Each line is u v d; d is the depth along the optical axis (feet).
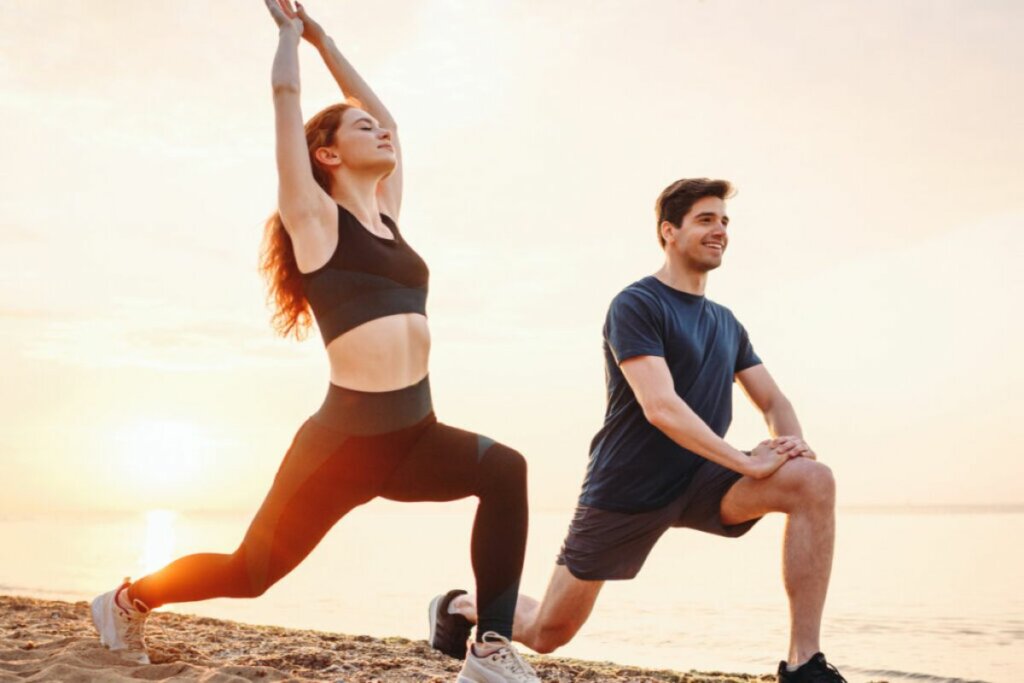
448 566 119.03
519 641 13.57
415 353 9.29
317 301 9.11
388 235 9.78
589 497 12.50
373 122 9.68
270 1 9.75
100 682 9.60
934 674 30.01
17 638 13.66
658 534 12.43
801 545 10.55
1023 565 99.55
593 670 14.03
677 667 31.35
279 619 49.90
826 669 10.19
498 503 9.28
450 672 12.19
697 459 12.15
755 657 34.24
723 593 68.13
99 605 11.18
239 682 9.74
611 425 12.34
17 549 175.52
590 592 12.71
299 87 9.27
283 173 8.96
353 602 62.18
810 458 10.84
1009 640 39.37
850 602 57.88
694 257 12.13
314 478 9.23
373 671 12.10
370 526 401.29
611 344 12.02
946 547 150.71
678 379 12.12
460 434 9.45
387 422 9.07
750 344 13.33
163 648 12.58
